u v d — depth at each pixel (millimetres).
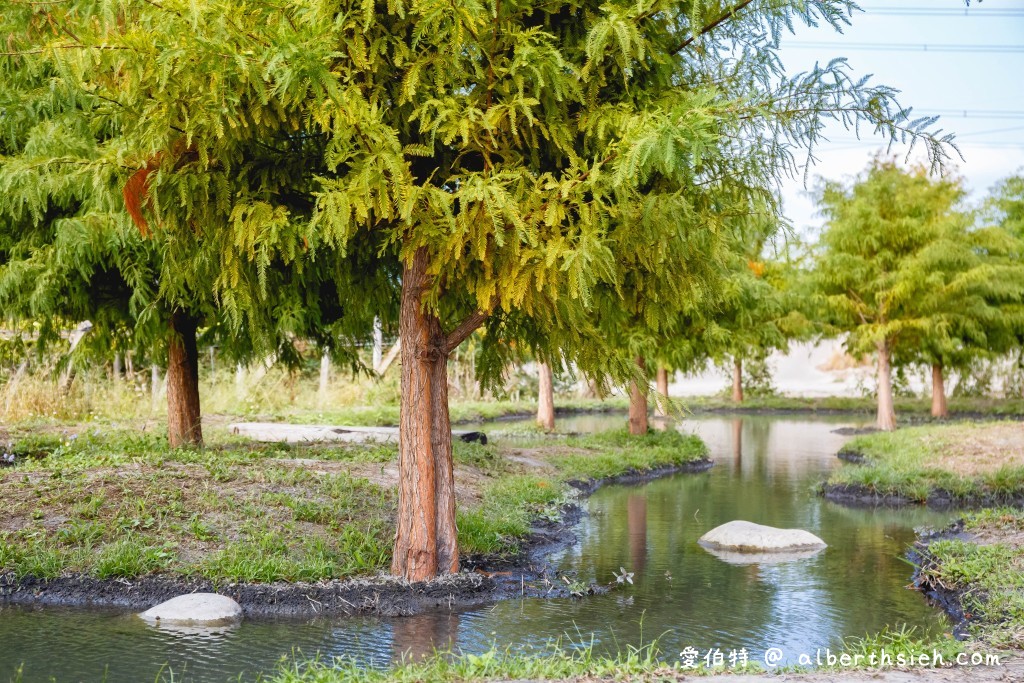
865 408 32125
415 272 7445
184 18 5184
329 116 5863
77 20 5691
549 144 6844
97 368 19672
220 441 14477
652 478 15727
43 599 7234
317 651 6098
